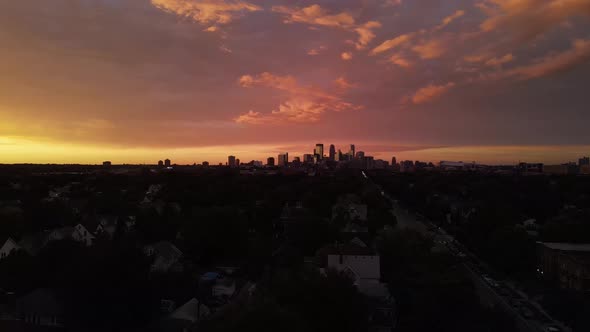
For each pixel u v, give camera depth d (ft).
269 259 190.08
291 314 93.97
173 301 139.33
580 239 215.51
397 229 208.03
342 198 399.03
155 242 201.57
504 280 188.24
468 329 122.31
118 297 121.49
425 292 133.69
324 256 175.01
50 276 142.61
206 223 209.36
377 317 133.08
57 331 115.96
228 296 148.15
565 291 151.23
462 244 258.98
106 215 273.33
